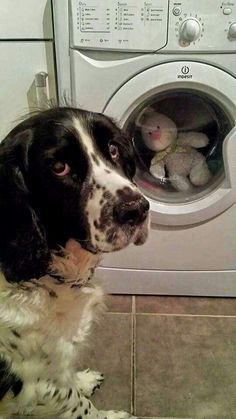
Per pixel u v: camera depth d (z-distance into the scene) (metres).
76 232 1.03
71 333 1.16
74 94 1.51
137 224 0.98
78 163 0.99
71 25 1.42
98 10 1.38
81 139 1.00
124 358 1.59
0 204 1.03
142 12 1.37
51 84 1.66
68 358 1.17
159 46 1.41
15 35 1.57
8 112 1.71
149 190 1.71
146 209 0.99
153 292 1.89
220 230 1.73
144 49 1.42
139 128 1.68
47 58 1.61
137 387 1.49
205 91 1.49
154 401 1.44
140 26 1.39
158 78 1.45
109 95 1.50
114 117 1.50
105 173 1.00
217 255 1.79
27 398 1.11
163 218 1.68
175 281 1.86
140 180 1.71
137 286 1.88
